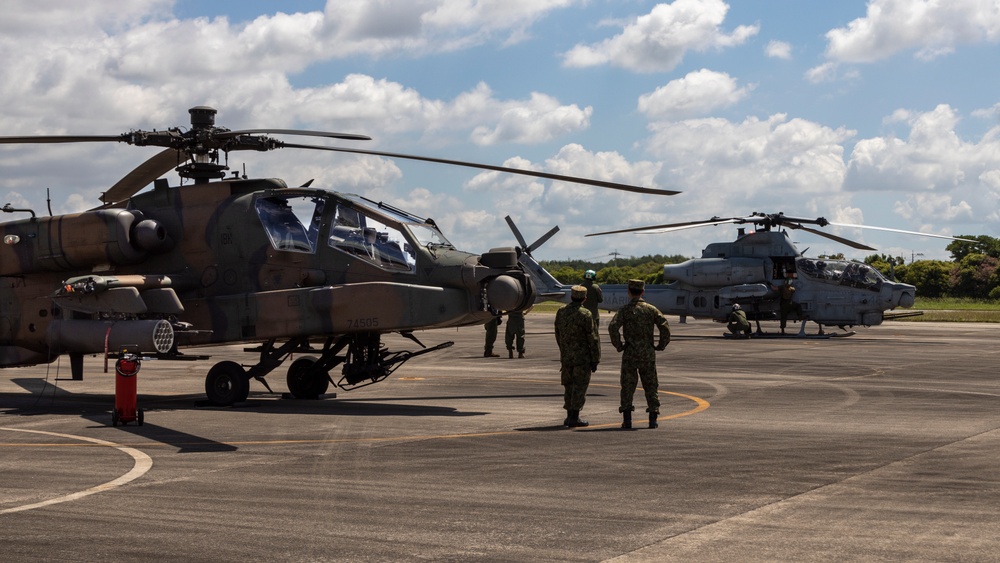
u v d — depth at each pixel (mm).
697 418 12211
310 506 6961
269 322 13953
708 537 6000
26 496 7344
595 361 11297
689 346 27969
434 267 13328
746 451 9445
